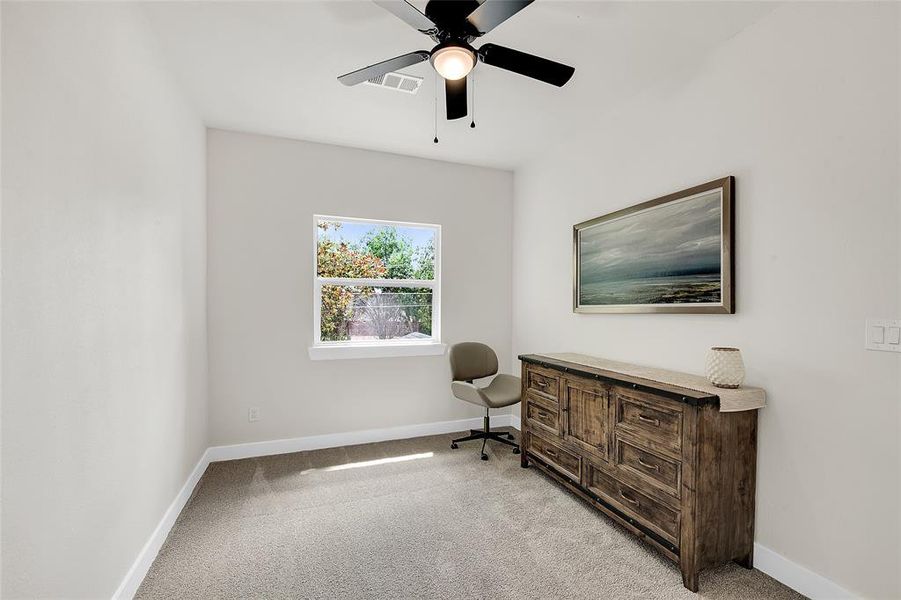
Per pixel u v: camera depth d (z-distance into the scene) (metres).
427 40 2.04
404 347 3.61
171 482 2.19
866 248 1.51
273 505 2.42
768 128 1.85
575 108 2.80
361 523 2.22
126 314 1.64
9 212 1.00
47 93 1.14
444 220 3.82
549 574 1.81
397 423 3.63
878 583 1.48
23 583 1.04
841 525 1.58
